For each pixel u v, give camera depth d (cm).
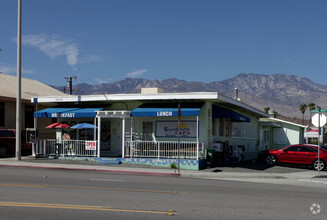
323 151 2375
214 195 1102
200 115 2186
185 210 860
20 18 2200
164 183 1384
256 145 3484
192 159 2066
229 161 2411
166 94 2125
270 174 1922
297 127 3897
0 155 2431
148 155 2198
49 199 937
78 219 745
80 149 2353
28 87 3412
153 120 2284
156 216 789
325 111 2139
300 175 1984
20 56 2200
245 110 2862
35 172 1631
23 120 2988
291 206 958
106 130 2400
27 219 734
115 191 1105
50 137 3244
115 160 2106
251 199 1050
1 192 1021
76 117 2455
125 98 2216
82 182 1298
